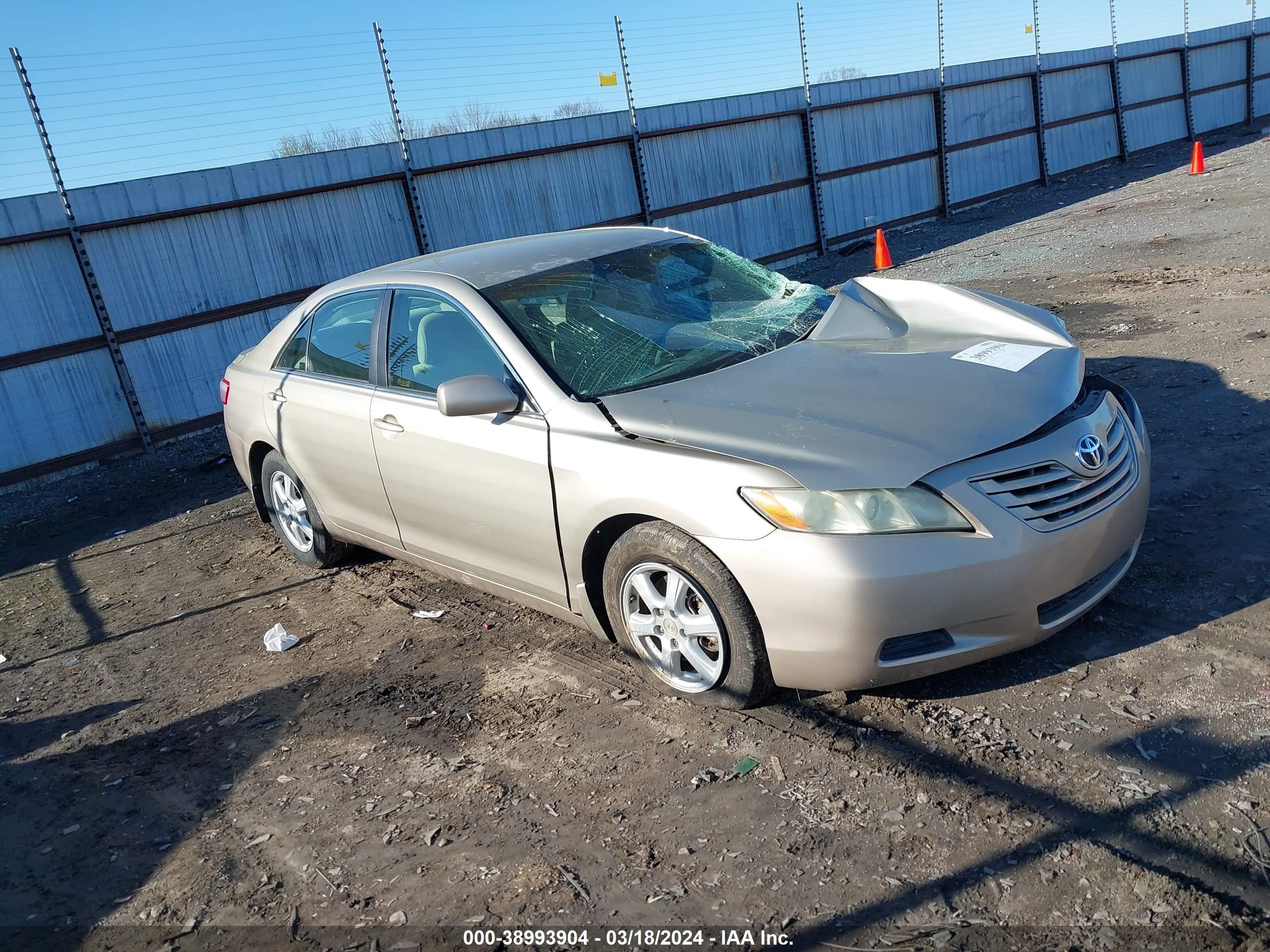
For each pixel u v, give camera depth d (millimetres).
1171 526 4023
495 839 2834
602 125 14859
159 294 10719
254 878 2850
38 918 2842
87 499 8883
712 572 3033
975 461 2863
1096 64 23953
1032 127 22453
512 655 3990
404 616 4605
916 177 19828
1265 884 2184
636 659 3500
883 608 2770
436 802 3068
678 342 3793
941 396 3135
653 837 2719
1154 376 6188
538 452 3484
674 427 3203
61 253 10031
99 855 3111
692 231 16172
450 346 3990
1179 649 3152
